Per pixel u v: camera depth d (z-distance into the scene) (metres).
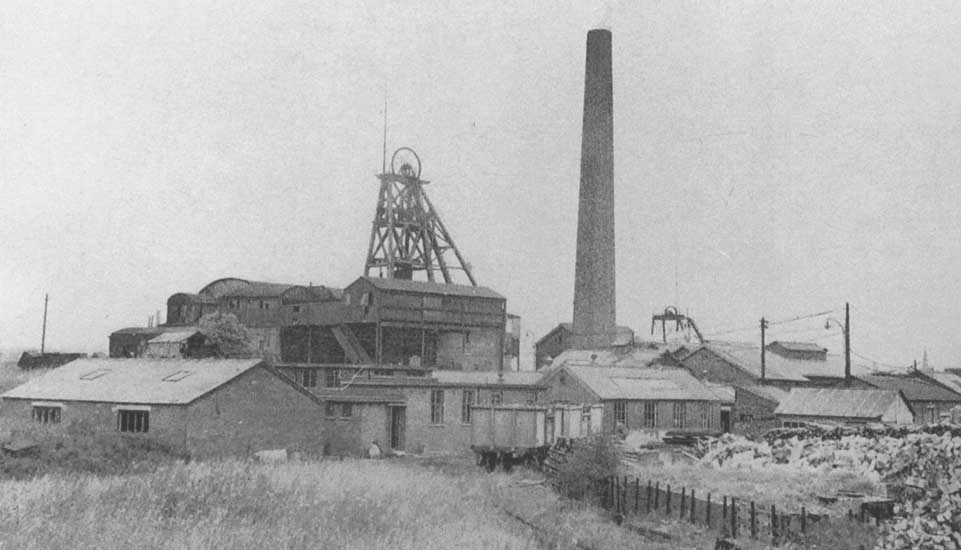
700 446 46.56
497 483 36.53
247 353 64.75
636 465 39.38
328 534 22.25
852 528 23.05
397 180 80.06
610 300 78.44
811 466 37.19
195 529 20.70
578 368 57.94
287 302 73.00
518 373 58.72
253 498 25.52
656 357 72.31
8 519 20.45
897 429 38.47
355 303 65.44
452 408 52.16
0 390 55.16
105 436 37.72
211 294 81.56
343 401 48.56
